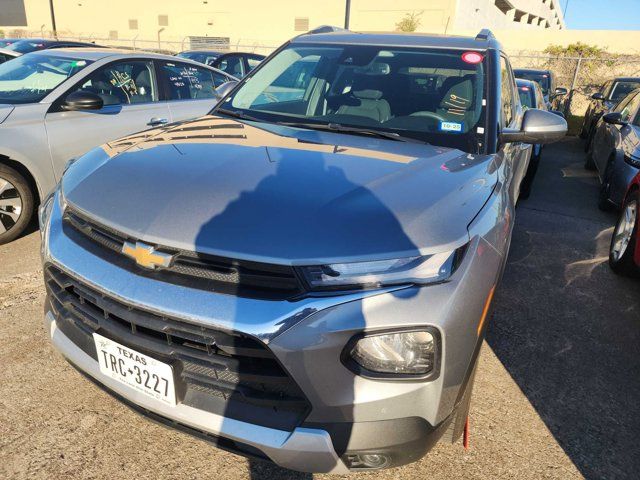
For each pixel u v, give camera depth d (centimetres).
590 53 2255
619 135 595
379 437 158
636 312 354
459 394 170
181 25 3766
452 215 178
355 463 164
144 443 213
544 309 350
